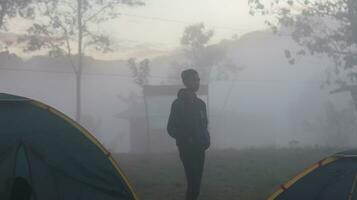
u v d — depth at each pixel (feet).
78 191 21.11
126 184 22.41
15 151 20.22
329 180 18.57
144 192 33.14
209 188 34.81
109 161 22.31
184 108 23.56
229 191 33.78
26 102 21.44
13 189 19.47
